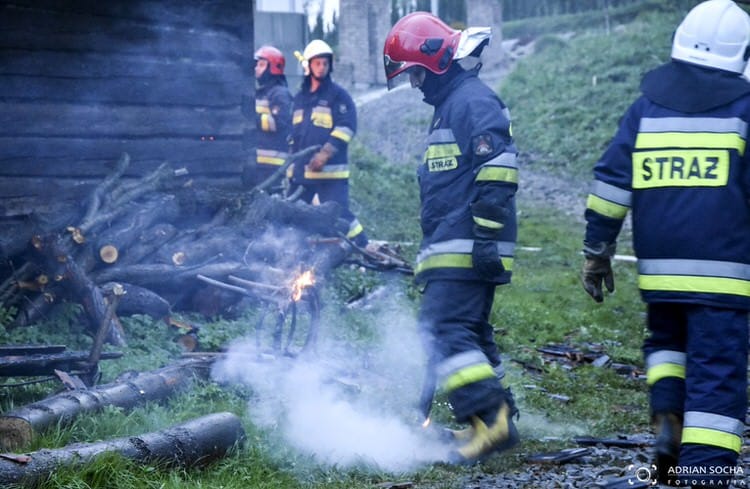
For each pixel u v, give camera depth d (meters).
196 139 8.57
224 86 8.71
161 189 8.07
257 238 8.41
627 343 9.09
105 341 6.75
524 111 26.33
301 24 23.45
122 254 7.49
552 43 31.56
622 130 4.27
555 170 22.34
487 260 5.11
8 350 5.63
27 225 7.03
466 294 5.21
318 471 4.79
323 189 10.83
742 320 4.01
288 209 9.02
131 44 8.12
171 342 6.96
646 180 4.16
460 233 5.22
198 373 6.00
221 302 7.80
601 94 26.02
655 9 33.81
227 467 4.62
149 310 7.28
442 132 5.30
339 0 31.48
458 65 5.38
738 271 4.00
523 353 8.16
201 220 8.44
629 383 7.56
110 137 8.02
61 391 5.36
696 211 4.03
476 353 5.11
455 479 4.79
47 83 7.66
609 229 4.32
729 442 3.88
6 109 7.44
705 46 4.14
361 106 28.41
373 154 20.84
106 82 7.99
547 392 7.04
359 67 31.55
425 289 5.35
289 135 11.08
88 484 4.05
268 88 11.68
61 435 4.66
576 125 24.53
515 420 6.02
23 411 4.75
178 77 8.42
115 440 4.39
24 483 3.89
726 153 4.03
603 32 32.66
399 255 11.28
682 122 4.12
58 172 7.71
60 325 6.77
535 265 13.38
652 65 27.34
